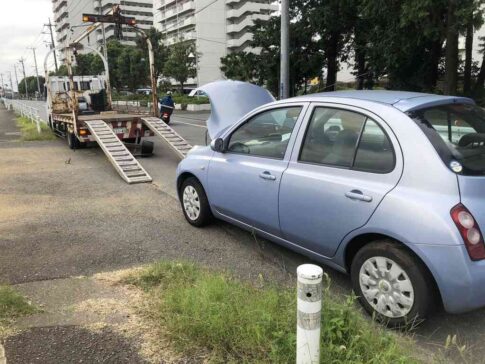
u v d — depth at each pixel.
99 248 5.21
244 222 4.94
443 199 3.15
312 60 32.34
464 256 3.03
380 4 20.53
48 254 5.02
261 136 4.73
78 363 2.94
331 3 29.69
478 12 17.11
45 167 10.79
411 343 3.21
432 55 24.14
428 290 3.22
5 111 45.09
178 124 23.58
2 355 3.02
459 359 3.14
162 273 4.31
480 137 3.71
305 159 4.14
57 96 17.66
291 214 4.18
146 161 11.71
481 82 25.33
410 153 3.37
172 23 96.81
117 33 14.39
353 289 3.69
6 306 3.63
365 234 3.55
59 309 3.68
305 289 2.45
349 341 2.88
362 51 29.22
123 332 3.29
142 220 6.32
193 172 5.65
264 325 3.07
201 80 89.00
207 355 2.99
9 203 7.34
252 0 90.62
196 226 5.91
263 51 35.38
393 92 4.25
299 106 4.35
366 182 3.56
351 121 3.83
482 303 3.14
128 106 16.64
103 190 8.31
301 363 2.53
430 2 17.31
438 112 3.66
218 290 3.61
